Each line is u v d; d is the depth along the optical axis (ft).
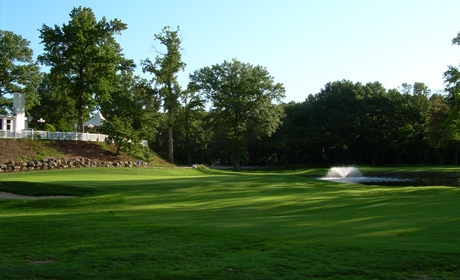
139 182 82.17
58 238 28.40
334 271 18.58
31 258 22.65
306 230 29.27
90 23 152.35
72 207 55.98
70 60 148.36
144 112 184.14
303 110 251.60
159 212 46.01
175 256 22.29
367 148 254.27
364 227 29.71
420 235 25.70
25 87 170.81
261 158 275.80
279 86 179.32
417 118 228.22
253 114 177.68
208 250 23.52
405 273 18.01
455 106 120.37
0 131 132.98
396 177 143.74
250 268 19.51
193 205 53.62
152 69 165.07
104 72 151.02
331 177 147.02
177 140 264.72
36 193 66.64
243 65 182.09
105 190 69.15
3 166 116.78
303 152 270.87
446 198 54.95
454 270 18.17
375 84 255.09
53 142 142.20
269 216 40.40
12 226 34.19
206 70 182.70
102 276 18.86
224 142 247.91
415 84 260.21
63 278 18.69
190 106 178.19
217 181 85.05
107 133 151.43
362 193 69.67
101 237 28.45
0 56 163.32
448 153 236.63
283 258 21.01
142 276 18.74
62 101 240.32
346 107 225.97
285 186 78.48
